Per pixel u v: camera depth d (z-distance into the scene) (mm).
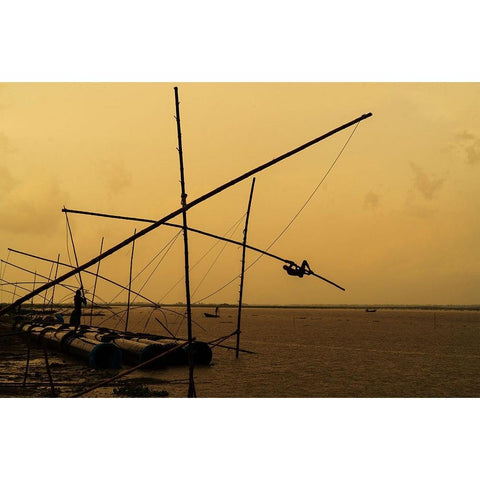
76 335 27500
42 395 16141
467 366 25875
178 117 13758
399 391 18938
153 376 21141
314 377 21781
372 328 68250
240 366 24797
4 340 37500
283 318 119000
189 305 14422
